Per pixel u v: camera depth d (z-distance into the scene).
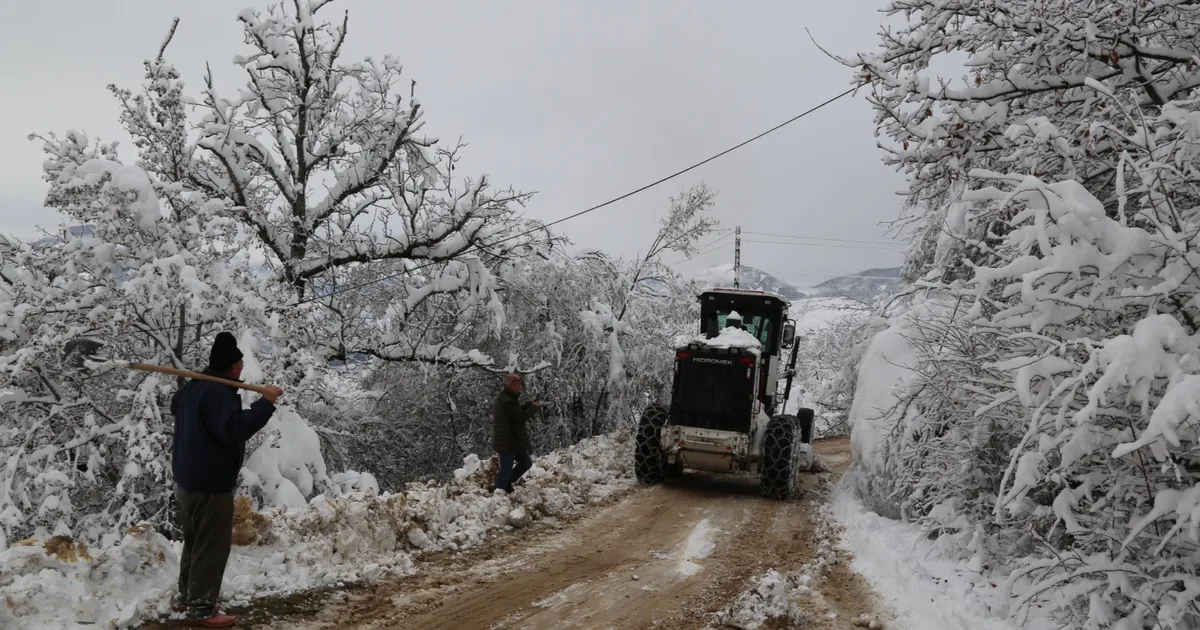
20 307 9.55
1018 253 5.20
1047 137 5.55
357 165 15.16
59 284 10.08
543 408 18.86
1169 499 4.23
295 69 14.52
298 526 5.95
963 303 7.42
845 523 8.77
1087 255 4.43
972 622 4.91
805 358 29.45
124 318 9.50
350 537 6.15
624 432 15.09
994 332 5.21
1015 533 6.24
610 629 5.18
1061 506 4.78
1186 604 4.22
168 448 10.23
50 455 9.59
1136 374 3.92
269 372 10.09
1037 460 4.49
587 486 10.70
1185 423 3.92
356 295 16.39
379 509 6.61
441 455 19.39
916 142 7.60
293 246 15.02
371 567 5.95
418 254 15.10
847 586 6.40
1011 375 5.55
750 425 10.82
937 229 10.55
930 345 7.18
